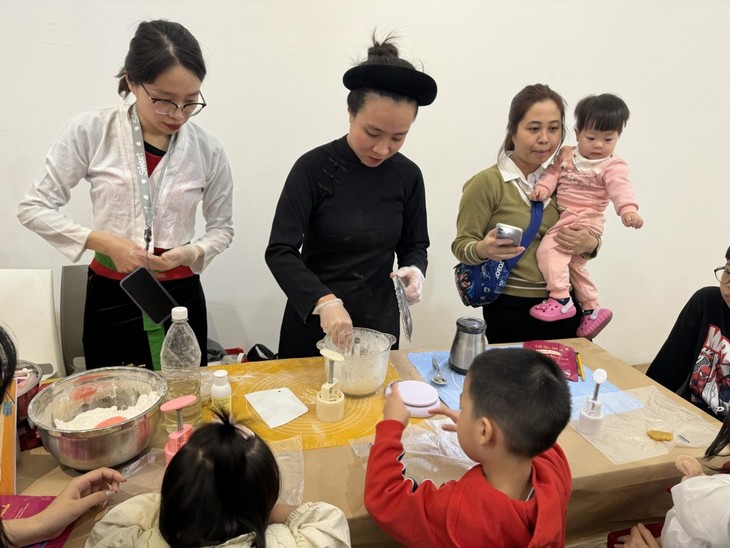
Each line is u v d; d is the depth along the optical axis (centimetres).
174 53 121
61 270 218
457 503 79
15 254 214
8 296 169
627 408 127
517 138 164
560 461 93
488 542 76
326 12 213
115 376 108
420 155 247
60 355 176
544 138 158
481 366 84
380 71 111
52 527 79
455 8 225
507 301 178
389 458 89
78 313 206
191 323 169
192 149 149
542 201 172
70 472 96
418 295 142
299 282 128
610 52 249
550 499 78
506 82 244
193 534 67
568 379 139
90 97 203
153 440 105
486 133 251
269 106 221
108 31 196
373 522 90
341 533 79
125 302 153
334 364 122
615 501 108
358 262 145
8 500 86
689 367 166
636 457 107
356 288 147
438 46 229
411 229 160
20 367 107
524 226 170
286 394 124
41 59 192
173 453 93
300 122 228
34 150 203
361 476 98
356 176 138
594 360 153
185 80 123
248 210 235
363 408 120
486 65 238
